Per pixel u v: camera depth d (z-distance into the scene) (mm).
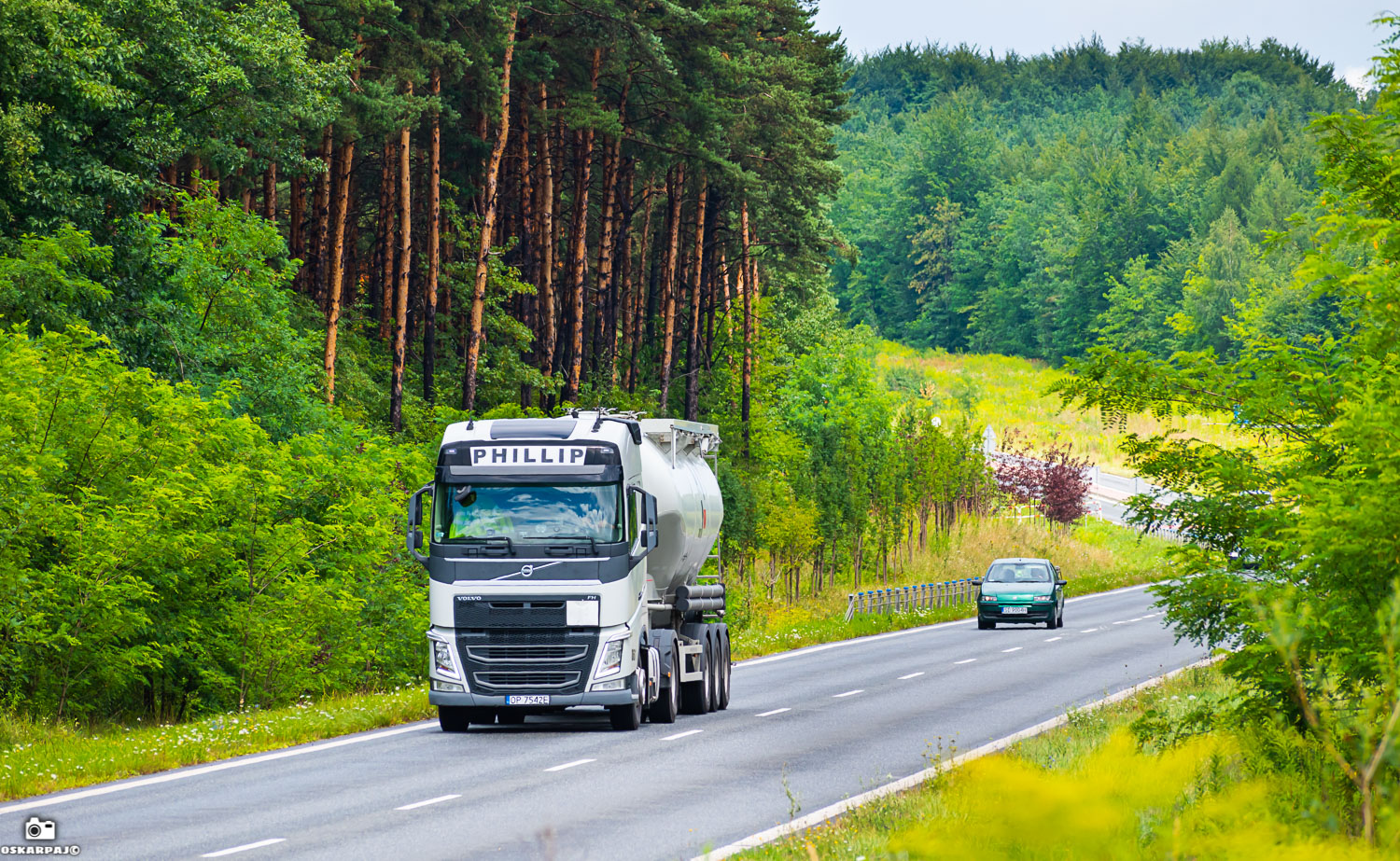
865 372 196125
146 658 58688
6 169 74750
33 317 71875
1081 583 164500
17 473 55312
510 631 51500
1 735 51094
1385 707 24750
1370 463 29250
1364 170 37562
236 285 88000
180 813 34719
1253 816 22641
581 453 52500
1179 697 54812
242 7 88625
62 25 75188
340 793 37938
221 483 62625
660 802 35344
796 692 67562
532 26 130500
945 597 142625
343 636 69938
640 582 53594
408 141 113312
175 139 82562
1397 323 34625
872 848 26344
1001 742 46750
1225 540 35781
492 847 29578
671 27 131375
